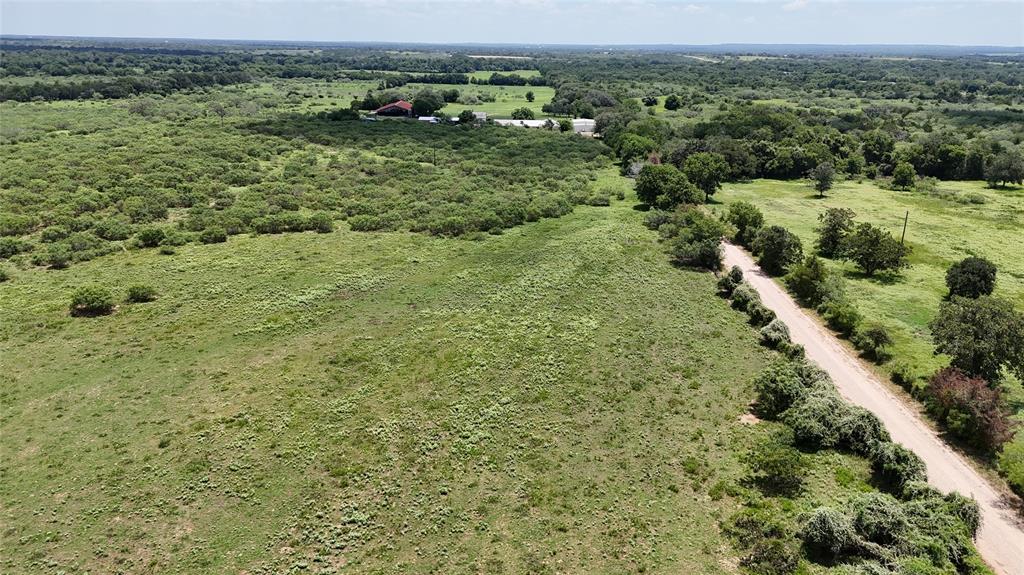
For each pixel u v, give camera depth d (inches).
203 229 2623.0
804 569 956.6
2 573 941.8
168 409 1373.0
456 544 1023.0
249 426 1317.7
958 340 1422.2
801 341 1772.9
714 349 1704.0
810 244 2704.2
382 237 2635.3
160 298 1948.8
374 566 976.3
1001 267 2413.9
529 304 1973.4
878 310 1985.7
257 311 1872.5
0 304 1861.5
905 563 934.4
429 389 1480.1
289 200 3004.4
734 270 2119.8
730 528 1053.2
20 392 1418.6
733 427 1350.9
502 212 2906.0
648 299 2031.3
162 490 1127.6
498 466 1214.9
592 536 1043.9
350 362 1592.0
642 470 1212.5
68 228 2519.7
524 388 1488.7
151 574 952.3
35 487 1125.1
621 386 1509.6
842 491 1149.7
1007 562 995.3
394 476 1180.5
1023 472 1168.8
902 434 1333.7
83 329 1729.8
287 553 999.0
